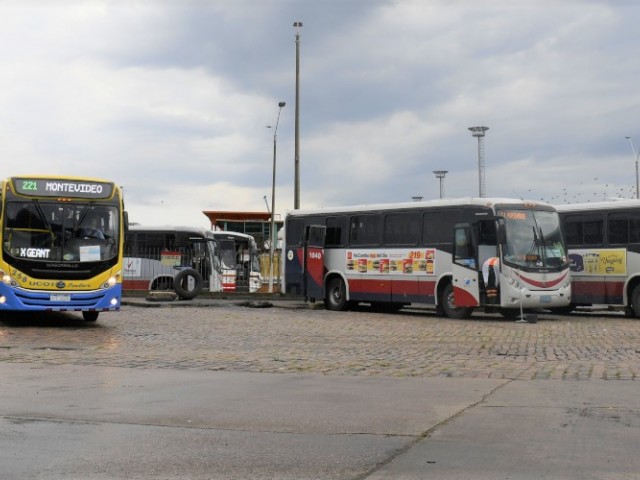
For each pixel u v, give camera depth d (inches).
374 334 731.4
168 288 1457.9
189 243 1472.7
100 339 658.8
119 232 764.0
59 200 745.0
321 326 815.7
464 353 572.4
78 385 401.7
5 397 362.9
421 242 987.9
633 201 953.5
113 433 286.7
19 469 235.5
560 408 337.4
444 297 955.3
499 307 906.1
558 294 906.7
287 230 1171.3
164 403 349.1
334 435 285.0
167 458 250.4
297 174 1467.8
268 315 970.7
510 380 426.9
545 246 911.7
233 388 394.6
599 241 977.5
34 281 726.5
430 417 318.0
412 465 242.2
